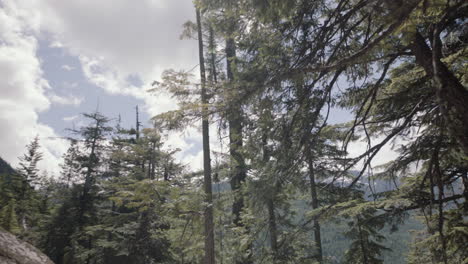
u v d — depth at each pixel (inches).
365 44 156.6
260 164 256.1
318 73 213.9
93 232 724.0
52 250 810.2
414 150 191.8
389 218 248.1
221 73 461.4
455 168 244.7
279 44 212.1
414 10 108.3
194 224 339.9
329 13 209.5
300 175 223.0
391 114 210.5
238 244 387.2
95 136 959.0
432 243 261.0
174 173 775.7
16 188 1038.4
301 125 232.5
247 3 194.9
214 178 415.2
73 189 892.0
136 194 272.2
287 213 418.6
